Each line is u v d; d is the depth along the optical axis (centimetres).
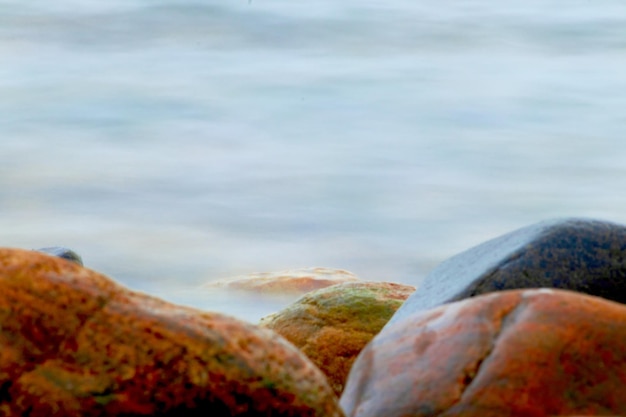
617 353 497
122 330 467
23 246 1805
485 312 523
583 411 480
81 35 3997
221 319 485
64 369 459
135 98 3083
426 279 741
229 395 465
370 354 546
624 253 677
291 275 1345
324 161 2447
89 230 1881
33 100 3022
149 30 4047
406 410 500
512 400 483
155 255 1728
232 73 3484
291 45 3912
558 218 704
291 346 488
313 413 472
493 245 714
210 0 4244
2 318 464
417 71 3594
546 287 661
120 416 458
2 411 454
